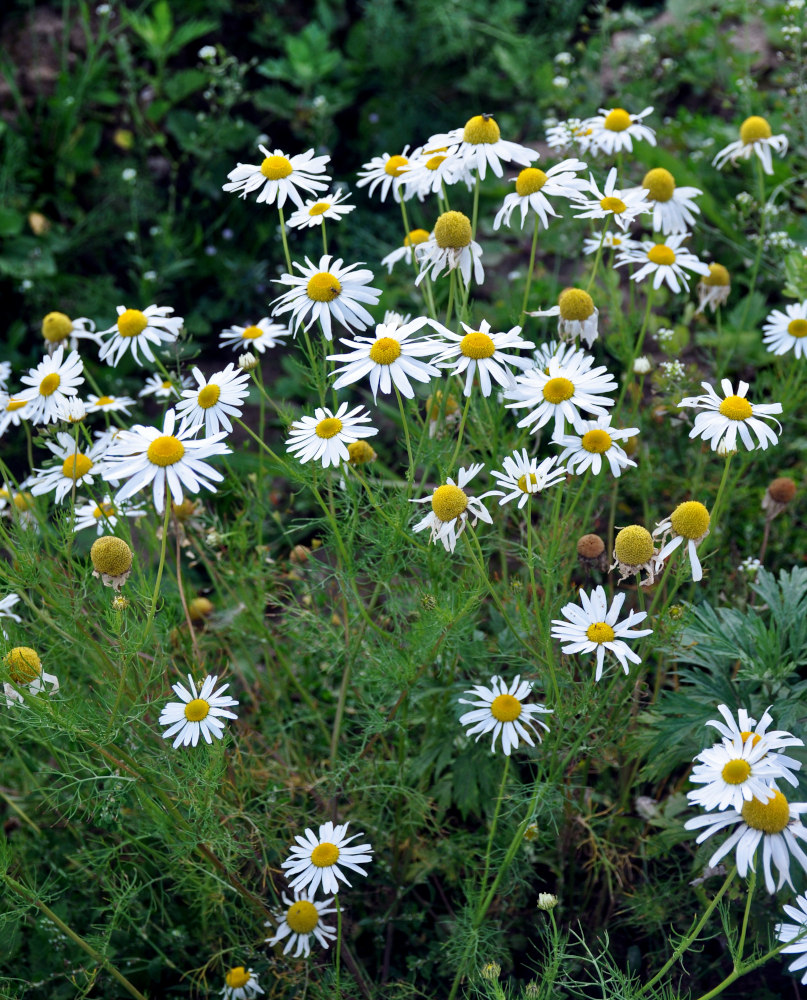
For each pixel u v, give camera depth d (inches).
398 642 33.7
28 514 34.7
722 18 57.1
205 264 51.9
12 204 51.7
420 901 35.6
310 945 32.4
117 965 34.2
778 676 32.5
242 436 44.8
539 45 61.6
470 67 61.1
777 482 35.4
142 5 55.8
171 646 35.2
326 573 36.1
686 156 50.6
